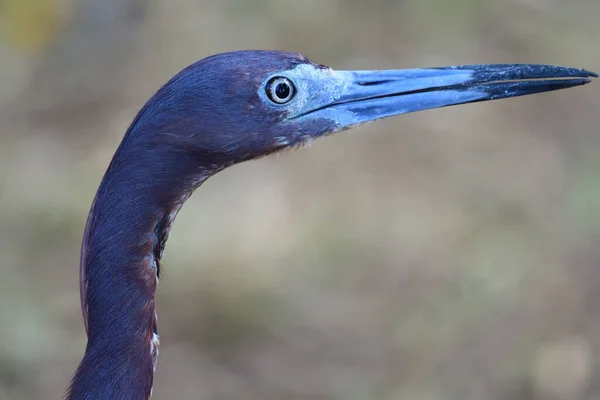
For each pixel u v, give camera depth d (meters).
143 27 16.02
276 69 5.91
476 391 10.65
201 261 12.14
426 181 13.68
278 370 11.16
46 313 11.27
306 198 13.32
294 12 16.05
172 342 11.43
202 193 13.20
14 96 15.41
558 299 11.40
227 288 11.80
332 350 11.34
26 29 11.84
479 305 11.55
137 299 5.46
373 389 10.83
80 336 11.15
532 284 11.67
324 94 6.12
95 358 5.39
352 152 14.13
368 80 6.29
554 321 11.17
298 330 11.62
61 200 13.01
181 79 5.66
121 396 5.38
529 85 6.38
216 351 11.38
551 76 6.37
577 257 11.99
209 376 11.07
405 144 14.30
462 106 14.95
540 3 16.81
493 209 13.06
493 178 13.62
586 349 10.73
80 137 14.65
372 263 12.42
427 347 11.22
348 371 11.08
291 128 6.00
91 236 5.50
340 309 11.80
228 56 5.85
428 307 11.69
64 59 15.66
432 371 10.94
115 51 15.85
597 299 11.33
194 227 12.60
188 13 16.03
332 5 16.36
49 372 10.66
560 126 14.65
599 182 13.19
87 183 13.38
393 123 14.64
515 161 13.93
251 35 15.79
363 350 11.32
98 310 5.43
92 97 15.42
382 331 11.54
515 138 14.38
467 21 16.38
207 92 5.67
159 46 15.79
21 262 12.01
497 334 11.15
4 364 10.54
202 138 5.64
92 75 15.62
